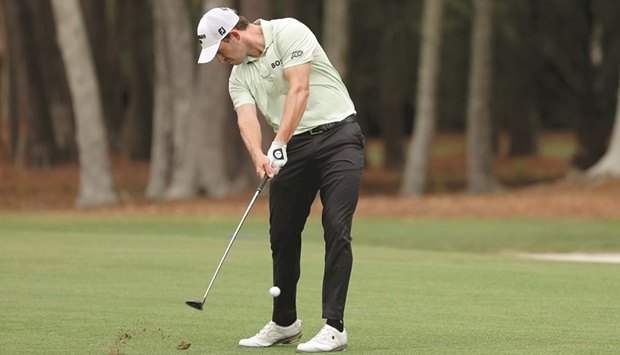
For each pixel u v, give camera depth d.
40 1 91.69
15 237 42.50
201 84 68.31
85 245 38.56
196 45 78.06
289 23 17.81
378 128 148.62
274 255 18.41
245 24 17.97
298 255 18.44
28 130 92.88
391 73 86.94
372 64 88.88
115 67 103.19
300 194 18.19
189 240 41.47
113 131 104.81
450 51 86.88
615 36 77.44
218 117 68.31
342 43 69.94
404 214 57.38
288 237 18.27
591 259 37.53
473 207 58.47
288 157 18.03
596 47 81.81
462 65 89.75
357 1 85.31
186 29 69.25
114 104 104.50
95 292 25.61
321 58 17.97
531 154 110.69
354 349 17.84
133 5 98.50
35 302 23.80
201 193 68.56
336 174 17.70
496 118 106.38
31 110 92.19
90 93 65.38
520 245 44.44
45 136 92.69
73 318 21.42
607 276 29.14
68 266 31.23
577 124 79.38
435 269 30.94
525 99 89.06
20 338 19.03
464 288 26.58
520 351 17.48
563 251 42.50
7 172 89.25
